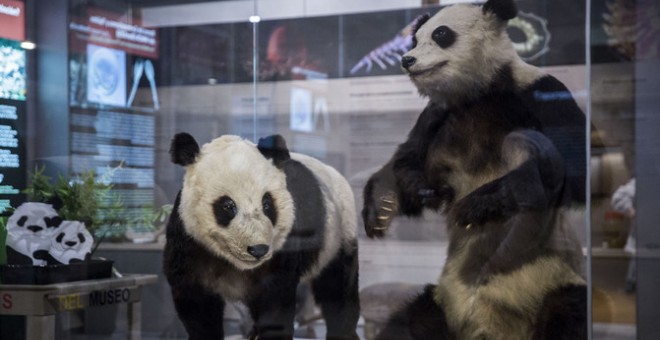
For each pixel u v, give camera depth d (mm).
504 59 2480
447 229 2512
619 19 2436
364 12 2629
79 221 2844
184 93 2818
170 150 2732
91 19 2938
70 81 2947
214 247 2576
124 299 2766
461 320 2482
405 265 2549
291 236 2576
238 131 2750
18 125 2943
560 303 2400
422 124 2549
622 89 2432
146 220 2750
